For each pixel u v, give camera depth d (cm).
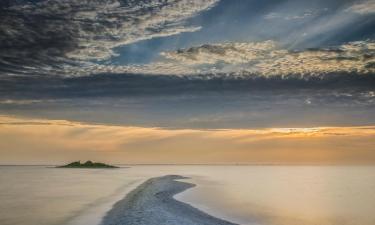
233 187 8369
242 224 3581
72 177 11869
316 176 16100
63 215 3719
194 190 7119
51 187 7606
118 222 3219
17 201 5025
